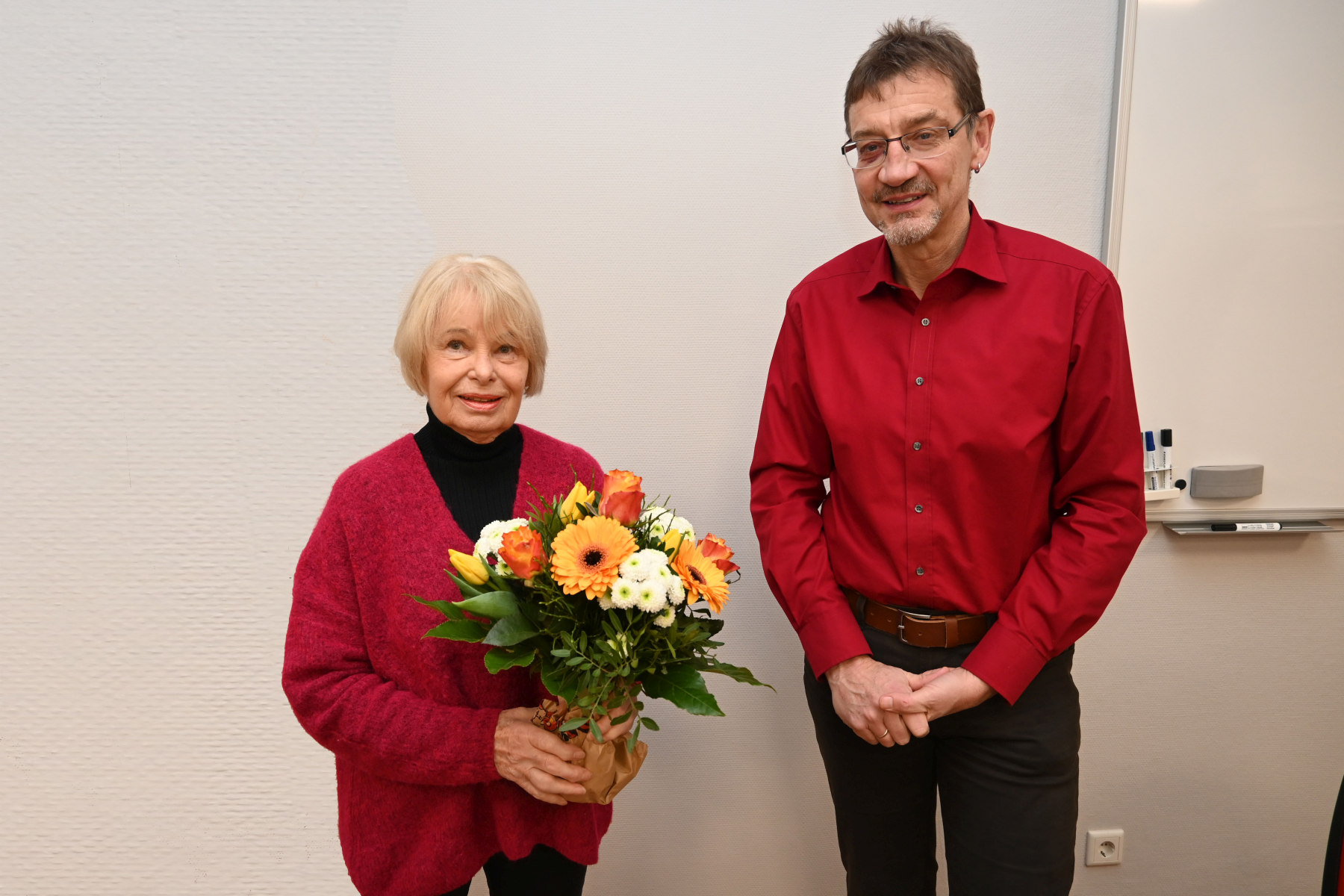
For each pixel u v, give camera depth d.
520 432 1.21
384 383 1.66
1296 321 1.69
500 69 1.59
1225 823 1.84
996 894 1.24
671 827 1.79
